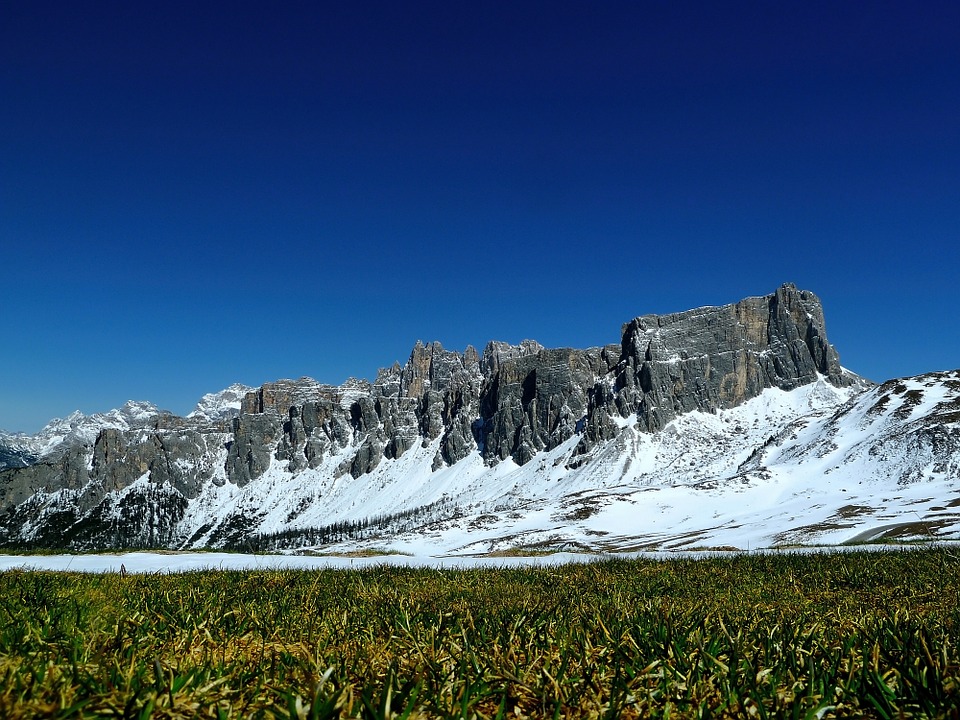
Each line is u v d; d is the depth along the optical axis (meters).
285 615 10.47
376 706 4.56
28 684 4.72
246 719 4.55
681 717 4.96
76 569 27.73
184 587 16.14
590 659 6.56
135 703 4.54
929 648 6.57
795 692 5.14
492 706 5.18
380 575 21.45
